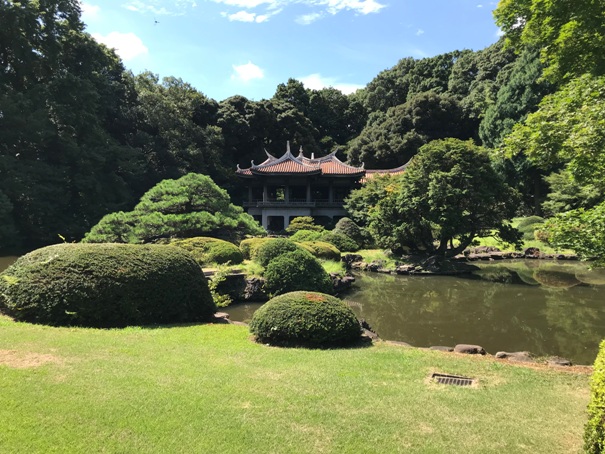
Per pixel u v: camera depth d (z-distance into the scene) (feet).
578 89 18.54
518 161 102.78
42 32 81.92
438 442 11.27
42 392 12.86
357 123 199.52
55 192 77.20
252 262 47.24
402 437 11.46
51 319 21.89
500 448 11.09
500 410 13.56
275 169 106.93
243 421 11.88
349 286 50.08
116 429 11.04
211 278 36.60
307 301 22.27
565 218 17.70
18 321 21.89
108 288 22.72
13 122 73.05
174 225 49.37
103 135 90.79
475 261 73.82
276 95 188.14
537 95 102.99
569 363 20.48
